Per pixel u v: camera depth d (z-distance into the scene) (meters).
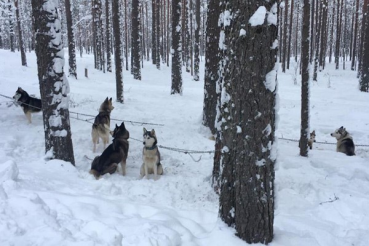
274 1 3.75
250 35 3.72
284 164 8.68
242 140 3.94
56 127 7.45
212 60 10.87
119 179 7.34
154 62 40.81
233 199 4.29
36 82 20.78
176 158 9.05
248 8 3.71
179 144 10.21
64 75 7.55
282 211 5.79
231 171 4.27
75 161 8.42
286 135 13.44
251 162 3.92
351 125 14.81
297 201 6.24
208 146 10.17
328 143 12.07
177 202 6.05
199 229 4.59
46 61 7.23
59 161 7.34
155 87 24.80
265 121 3.88
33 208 4.37
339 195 6.40
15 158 7.80
